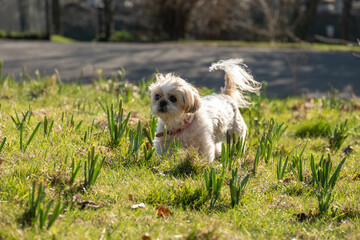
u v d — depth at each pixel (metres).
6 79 8.31
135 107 7.11
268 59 15.70
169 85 4.88
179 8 27.19
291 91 10.86
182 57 15.48
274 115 7.54
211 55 16.17
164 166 4.45
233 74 5.94
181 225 3.29
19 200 3.38
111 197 3.66
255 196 3.96
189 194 3.78
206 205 3.71
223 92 6.02
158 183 3.98
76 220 3.21
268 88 11.10
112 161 4.43
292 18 27.78
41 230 2.97
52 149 4.46
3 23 26.23
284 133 6.46
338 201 3.93
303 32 27.58
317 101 8.85
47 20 25.47
